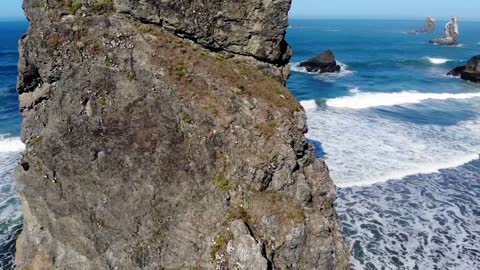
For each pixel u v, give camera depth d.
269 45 16.36
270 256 12.85
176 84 14.05
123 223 13.90
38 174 14.91
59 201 14.74
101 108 13.98
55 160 14.52
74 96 14.23
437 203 23.45
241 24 15.86
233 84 14.74
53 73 14.73
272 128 14.31
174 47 14.87
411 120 37.91
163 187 13.54
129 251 13.91
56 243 15.23
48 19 14.66
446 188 25.08
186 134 13.63
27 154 15.26
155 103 13.81
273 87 15.84
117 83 14.07
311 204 14.74
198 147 13.55
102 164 14.02
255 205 13.29
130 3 14.73
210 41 15.73
